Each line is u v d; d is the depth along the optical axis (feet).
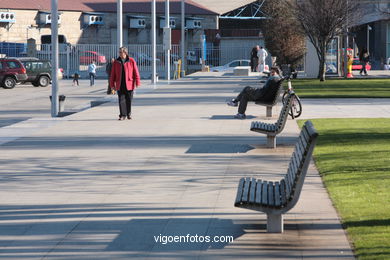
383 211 30.94
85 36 307.78
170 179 40.34
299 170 26.76
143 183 39.27
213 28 322.96
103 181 40.06
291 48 211.82
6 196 36.29
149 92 126.21
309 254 25.46
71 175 42.16
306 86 138.41
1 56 262.88
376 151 49.11
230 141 56.08
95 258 25.46
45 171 43.68
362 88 129.70
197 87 142.92
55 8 83.35
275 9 212.64
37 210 32.99
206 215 31.53
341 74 183.52
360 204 32.50
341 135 58.90
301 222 29.89
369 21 285.43
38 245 27.14
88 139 58.85
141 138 58.95
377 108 87.30
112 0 319.27
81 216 31.65
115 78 74.28
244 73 202.59
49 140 58.59
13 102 122.83
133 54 251.39
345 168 42.14
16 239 28.04
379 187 36.32
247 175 41.32
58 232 28.99
